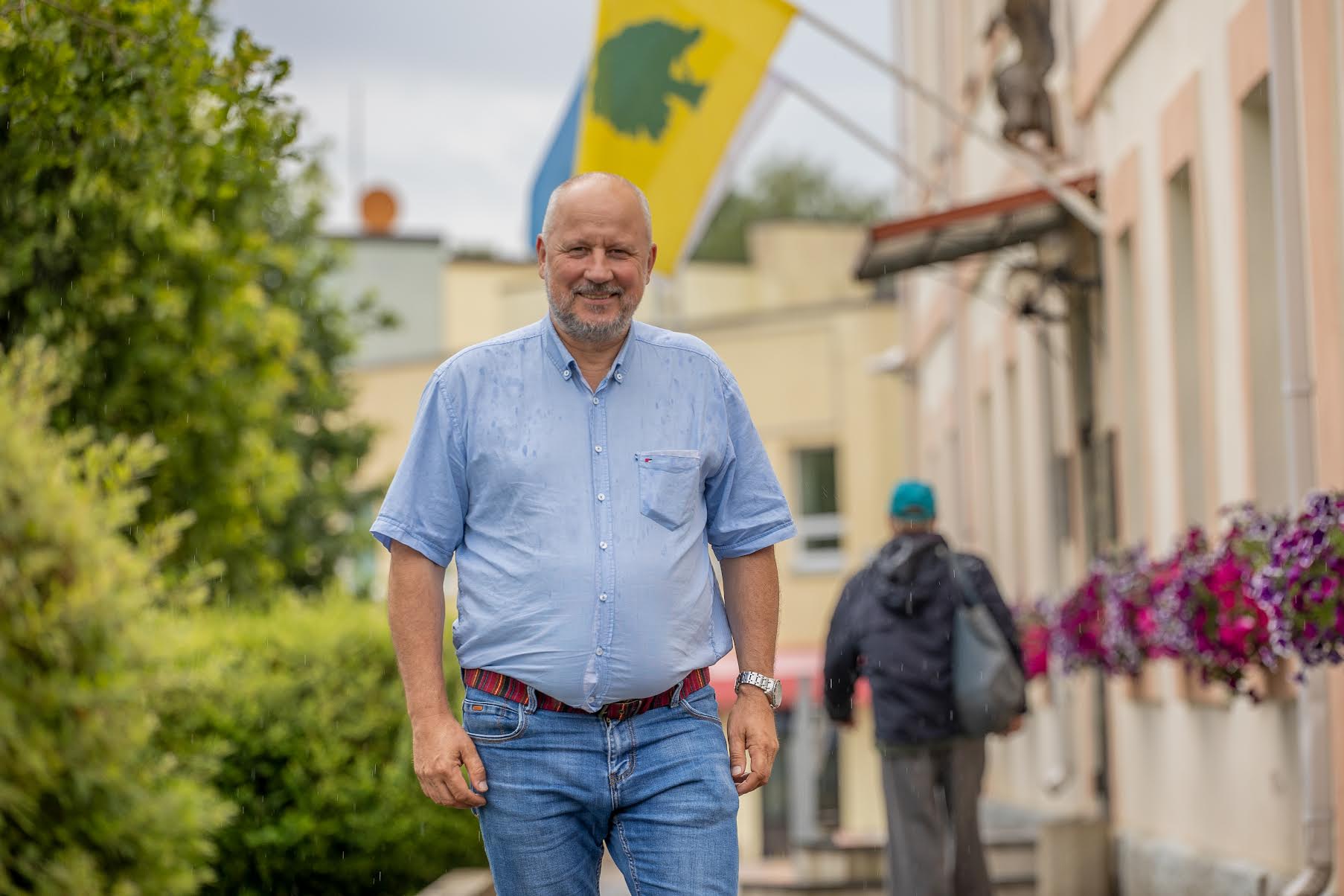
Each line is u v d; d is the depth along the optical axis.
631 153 11.77
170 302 9.41
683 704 4.67
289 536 19.27
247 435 11.57
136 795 4.38
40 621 4.17
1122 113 12.05
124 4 6.38
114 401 9.37
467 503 4.68
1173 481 10.95
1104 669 10.85
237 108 6.42
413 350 40.59
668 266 11.76
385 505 4.64
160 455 4.92
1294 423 7.84
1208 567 8.12
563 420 4.64
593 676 4.55
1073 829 11.99
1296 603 6.57
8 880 4.16
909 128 24.78
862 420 31.27
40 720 4.19
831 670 9.41
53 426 8.77
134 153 6.87
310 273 19.36
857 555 31.23
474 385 4.65
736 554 4.86
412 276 40.59
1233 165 9.38
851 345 31.33
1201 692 10.11
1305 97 7.83
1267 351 9.16
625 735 4.61
